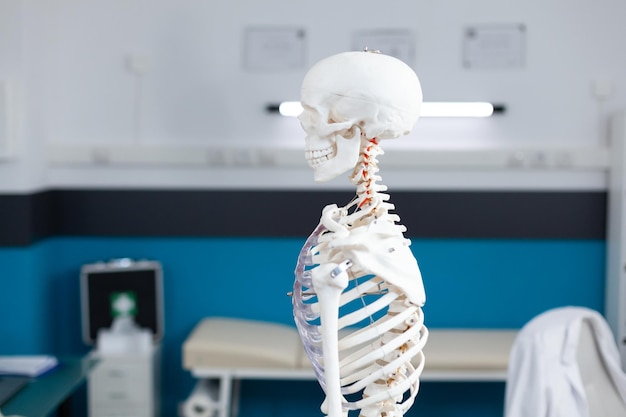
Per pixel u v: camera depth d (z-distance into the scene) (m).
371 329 1.69
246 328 4.02
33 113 3.98
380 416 1.76
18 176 3.85
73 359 3.31
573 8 4.09
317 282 1.65
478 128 4.13
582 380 2.50
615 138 4.00
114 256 4.25
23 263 3.88
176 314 4.27
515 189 4.16
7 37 3.82
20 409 2.74
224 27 4.16
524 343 2.44
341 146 1.73
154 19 4.17
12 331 3.90
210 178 4.21
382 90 1.68
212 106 4.19
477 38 4.11
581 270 4.18
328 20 4.12
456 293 4.21
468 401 4.24
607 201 4.14
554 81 4.11
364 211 1.74
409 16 4.11
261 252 4.23
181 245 4.24
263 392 4.27
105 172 4.23
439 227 4.18
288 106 4.11
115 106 4.20
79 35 4.18
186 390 4.29
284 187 4.19
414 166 4.12
